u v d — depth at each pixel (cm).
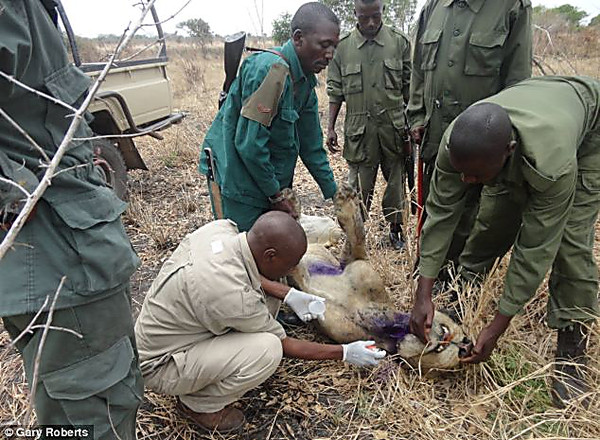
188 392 220
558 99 218
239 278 209
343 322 270
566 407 226
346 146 409
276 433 231
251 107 260
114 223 170
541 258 209
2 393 249
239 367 212
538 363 254
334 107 427
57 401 164
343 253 298
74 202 158
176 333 217
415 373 256
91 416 169
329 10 272
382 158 406
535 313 290
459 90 306
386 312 275
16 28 136
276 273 220
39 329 157
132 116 521
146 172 620
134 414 190
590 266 233
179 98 1096
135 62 525
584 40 999
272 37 1295
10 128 146
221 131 304
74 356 163
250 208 301
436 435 222
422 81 338
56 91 153
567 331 245
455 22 301
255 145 265
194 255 217
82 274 157
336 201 281
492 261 301
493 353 259
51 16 161
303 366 269
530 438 202
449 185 229
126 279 170
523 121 199
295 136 304
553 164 193
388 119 386
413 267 321
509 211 265
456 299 313
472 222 323
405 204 351
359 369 263
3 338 291
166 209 506
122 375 173
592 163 232
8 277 149
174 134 727
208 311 207
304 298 250
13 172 143
